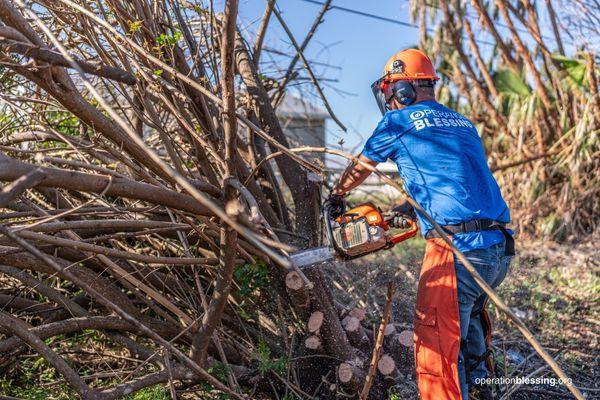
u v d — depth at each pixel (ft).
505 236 10.07
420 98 10.68
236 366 11.64
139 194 8.60
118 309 8.34
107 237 10.64
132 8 11.17
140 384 10.14
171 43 10.69
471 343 10.85
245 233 6.46
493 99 36.42
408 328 13.71
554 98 33.63
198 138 10.29
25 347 12.14
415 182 10.06
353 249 10.19
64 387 11.91
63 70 8.71
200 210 9.62
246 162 13.61
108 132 9.52
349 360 11.42
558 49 33.68
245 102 13.41
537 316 17.08
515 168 33.58
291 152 10.00
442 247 9.79
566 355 14.49
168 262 10.60
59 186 7.49
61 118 14.64
